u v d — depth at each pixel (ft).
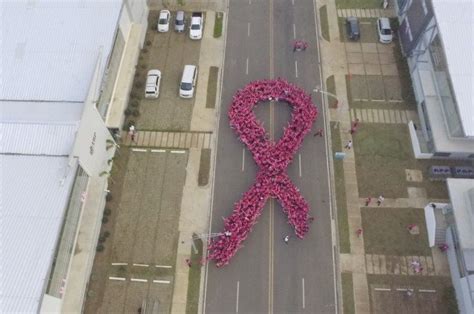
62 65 168.35
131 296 154.71
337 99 195.83
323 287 156.15
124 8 186.09
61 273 139.44
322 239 164.35
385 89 198.59
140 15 207.62
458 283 152.25
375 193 173.27
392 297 154.10
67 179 143.13
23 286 124.98
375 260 160.45
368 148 183.11
